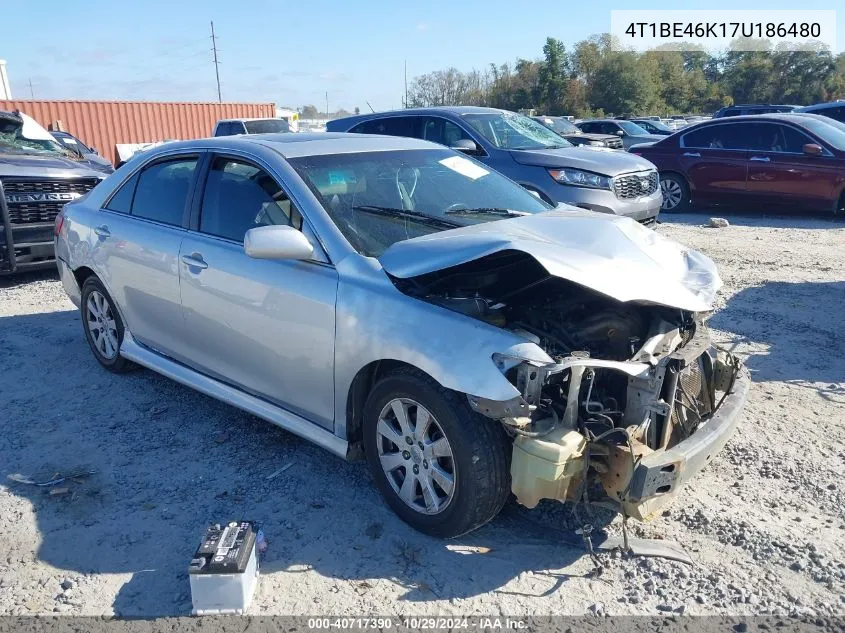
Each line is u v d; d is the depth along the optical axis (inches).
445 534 128.3
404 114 423.2
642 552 126.9
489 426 120.3
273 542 131.0
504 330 120.6
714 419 128.3
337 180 156.3
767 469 153.9
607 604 114.8
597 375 129.2
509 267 140.6
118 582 120.6
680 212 529.0
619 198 364.2
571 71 2647.6
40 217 324.5
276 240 136.0
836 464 155.9
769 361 215.8
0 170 313.0
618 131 979.3
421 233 150.0
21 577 122.0
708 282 143.6
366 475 154.7
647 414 122.3
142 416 184.7
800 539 130.0
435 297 131.1
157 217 184.4
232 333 158.7
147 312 185.6
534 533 133.5
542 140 413.7
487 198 174.4
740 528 133.4
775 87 2753.4
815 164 462.9
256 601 115.6
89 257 203.0
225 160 170.2
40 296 308.7
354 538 132.3
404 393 127.6
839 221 474.9
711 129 505.0
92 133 1018.1
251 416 184.2
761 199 488.1
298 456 163.2
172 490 149.0
